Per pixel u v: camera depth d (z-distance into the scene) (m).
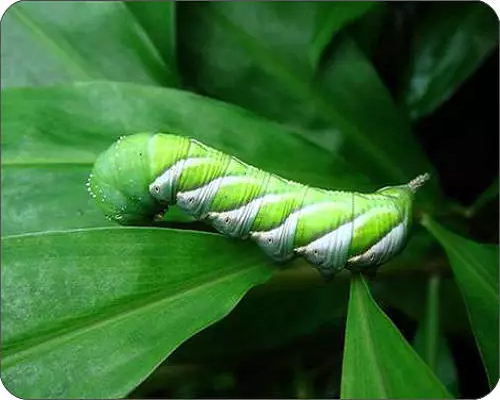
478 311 0.17
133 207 0.17
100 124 0.18
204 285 0.16
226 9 0.21
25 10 0.21
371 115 0.20
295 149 0.18
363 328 0.15
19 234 0.17
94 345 0.15
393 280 0.21
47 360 0.15
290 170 0.18
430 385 0.14
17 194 0.18
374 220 0.16
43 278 0.15
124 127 0.18
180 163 0.16
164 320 0.15
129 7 0.21
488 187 0.22
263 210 0.16
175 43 0.20
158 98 0.18
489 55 0.21
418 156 0.20
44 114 0.18
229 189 0.16
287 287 0.19
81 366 0.15
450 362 0.19
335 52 0.20
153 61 0.20
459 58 0.21
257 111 0.20
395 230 0.17
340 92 0.20
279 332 0.21
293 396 0.22
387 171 0.20
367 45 0.21
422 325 0.20
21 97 0.18
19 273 0.15
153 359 0.15
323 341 0.22
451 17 0.21
